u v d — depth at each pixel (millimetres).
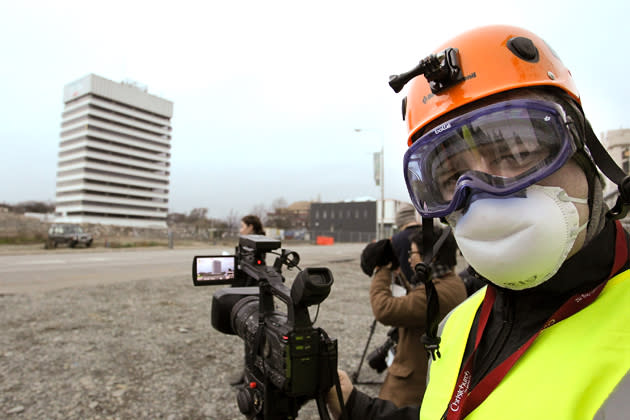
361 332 5223
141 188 118062
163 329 5129
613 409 560
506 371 759
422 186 991
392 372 2193
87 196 107375
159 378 3615
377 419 1154
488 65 866
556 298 789
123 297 7113
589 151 810
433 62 878
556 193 747
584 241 782
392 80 965
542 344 732
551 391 646
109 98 112000
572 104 835
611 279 726
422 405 1021
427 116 967
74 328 5047
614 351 621
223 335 4941
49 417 2877
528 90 845
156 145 122562
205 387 3451
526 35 897
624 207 760
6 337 4613
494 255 768
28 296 7020
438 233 2041
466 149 859
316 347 1105
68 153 113562
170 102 126000
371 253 2223
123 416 2930
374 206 73938
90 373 3668
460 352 978
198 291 7879
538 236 728
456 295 1957
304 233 64812
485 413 738
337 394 1158
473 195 791
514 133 791
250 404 1290
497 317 915
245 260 1481
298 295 1052
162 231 39625
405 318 1995
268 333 1198
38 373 3627
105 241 30453
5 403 3051
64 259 15398
